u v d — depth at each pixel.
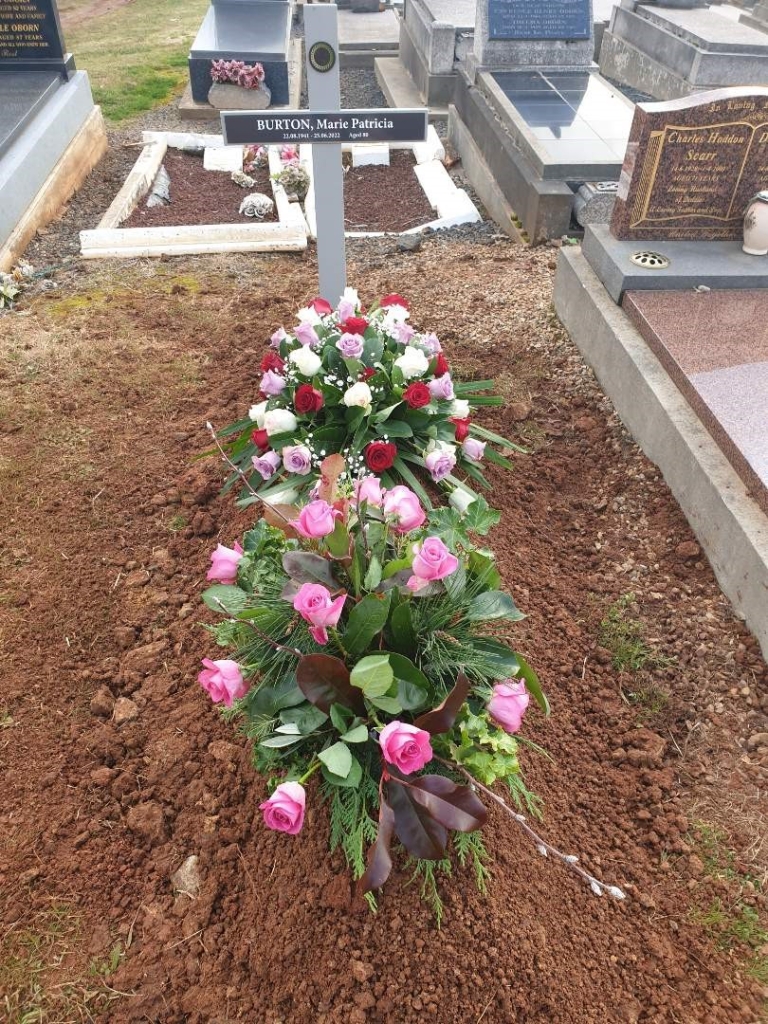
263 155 9.20
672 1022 2.22
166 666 3.20
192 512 3.96
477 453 3.78
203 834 2.63
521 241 6.92
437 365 3.89
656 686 3.19
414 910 2.32
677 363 4.23
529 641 3.31
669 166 4.96
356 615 2.14
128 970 2.33
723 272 4.89
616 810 2.77
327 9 4.20
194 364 5.11
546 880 2.49
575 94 8.38
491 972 2.24
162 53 13.40
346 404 3.53
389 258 6.77
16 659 3.23
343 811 2.23
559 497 4.20
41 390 4.81
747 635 3.37
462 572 2.36
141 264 6.46
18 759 2.88
